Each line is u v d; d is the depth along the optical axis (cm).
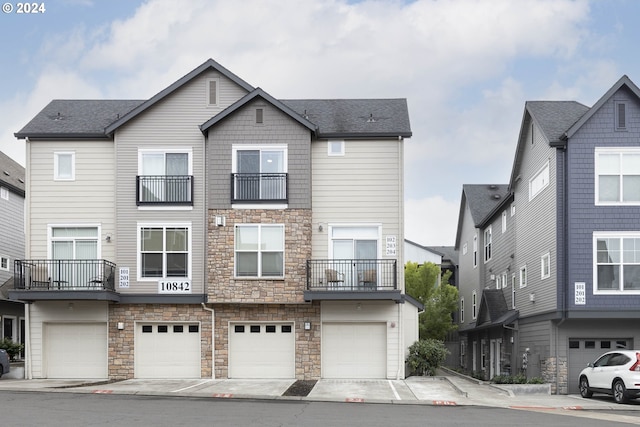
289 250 2427
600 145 2345
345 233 2486
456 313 4600
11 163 3694
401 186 2489
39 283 2448
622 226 2323
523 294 2897
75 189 2531
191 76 2519
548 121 2523
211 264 2428
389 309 2470
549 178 2472
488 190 4209
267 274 2428
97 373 2486
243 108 2470
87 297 2375
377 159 2503
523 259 2905
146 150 2512
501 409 1814
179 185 2500
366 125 2561
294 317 2469
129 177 2506
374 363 2470
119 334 2477
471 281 4112
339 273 2434
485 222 3725
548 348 2438
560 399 2142
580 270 2316
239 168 2459
